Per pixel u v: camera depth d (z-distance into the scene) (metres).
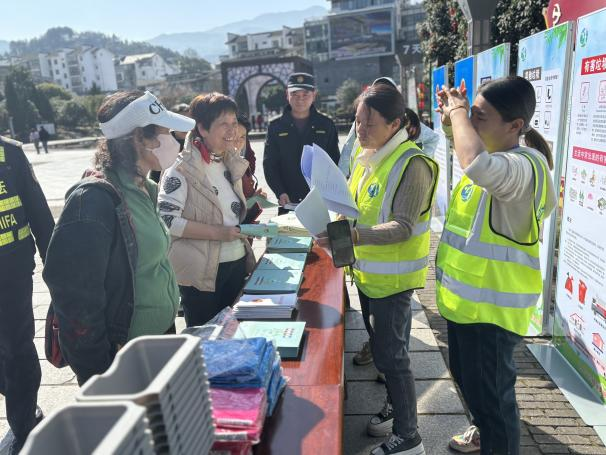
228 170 2.70
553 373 3.04
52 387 3.18
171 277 1.94
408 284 2.16
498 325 1.85
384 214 2.10
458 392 2.92
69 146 36.00
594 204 2.77
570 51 3.01
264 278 2.56
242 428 1.29
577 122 2.93
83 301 1.51
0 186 2.27
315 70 71.50
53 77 127.88
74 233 1.50
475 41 4.73
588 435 2.51
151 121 1.70
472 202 1.93
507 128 1.83
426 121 14.00
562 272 3.21
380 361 2.20
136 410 0.83
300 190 4.30
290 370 1.82
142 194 1.79
